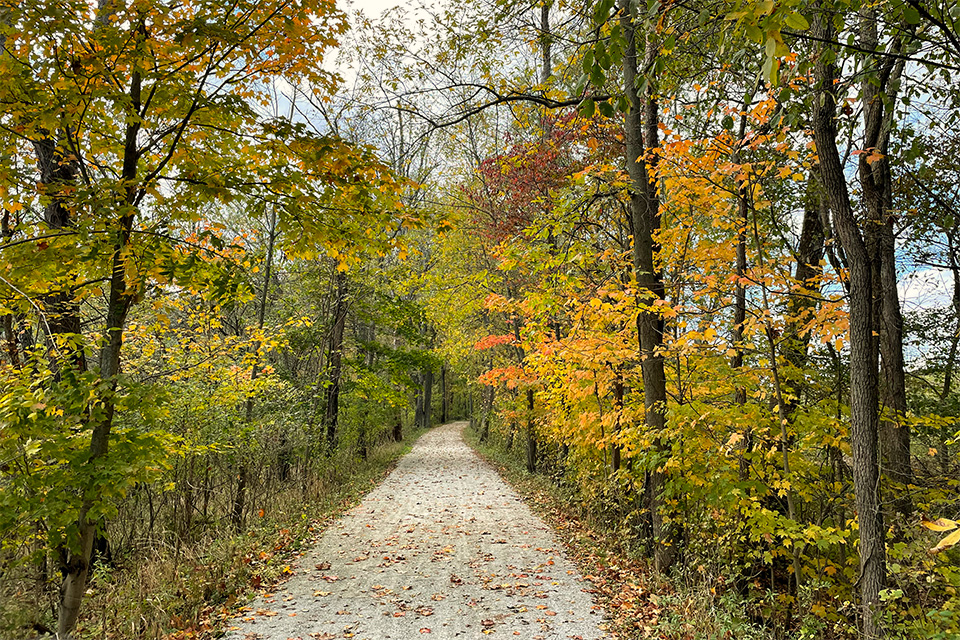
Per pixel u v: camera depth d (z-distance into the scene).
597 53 2.85
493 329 18.91
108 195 4.05
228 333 11.43
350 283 15.33
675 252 6.91
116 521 8.80
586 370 8.06
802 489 6.12
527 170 10.72
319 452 13.87
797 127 5.54
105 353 4.58
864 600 4.34
